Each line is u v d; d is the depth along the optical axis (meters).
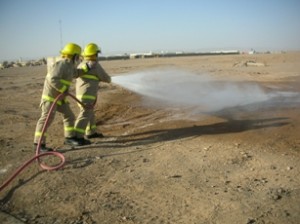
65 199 4.55
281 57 41.78
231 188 4.62
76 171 5.35
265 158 5.59
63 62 6.10
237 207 4.12
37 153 5.77
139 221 3.99
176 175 5.10
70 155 5.98
